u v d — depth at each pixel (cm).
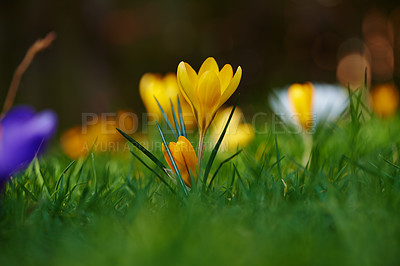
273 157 97
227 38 331
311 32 344
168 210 78
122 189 85
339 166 86
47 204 81
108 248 74
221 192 84
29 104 265
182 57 325
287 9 334
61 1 271
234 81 81
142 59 311
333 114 101
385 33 378
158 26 312
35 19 270
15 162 77
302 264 73
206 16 323
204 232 75
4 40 268
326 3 345
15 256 74
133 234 75
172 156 81
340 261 73
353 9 356
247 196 81
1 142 77
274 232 75
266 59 338
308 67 349
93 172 89
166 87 97
